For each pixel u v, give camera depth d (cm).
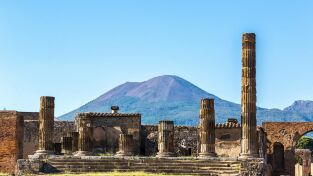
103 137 9538
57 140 10106
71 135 8712
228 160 7069
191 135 9888
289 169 10825
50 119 7888
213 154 7456
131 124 9581
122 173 6881
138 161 7319
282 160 10888
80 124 8262
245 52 7131
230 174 6812
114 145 9494
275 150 10931
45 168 7244
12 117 8712
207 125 7494
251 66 7119
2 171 8650
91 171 7231
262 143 9194
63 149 8656
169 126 8056
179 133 9894
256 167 6862
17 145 8712
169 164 7212
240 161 6962
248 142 7062
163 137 8025
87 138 8244
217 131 9175
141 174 6762
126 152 8169
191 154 9819
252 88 7112
